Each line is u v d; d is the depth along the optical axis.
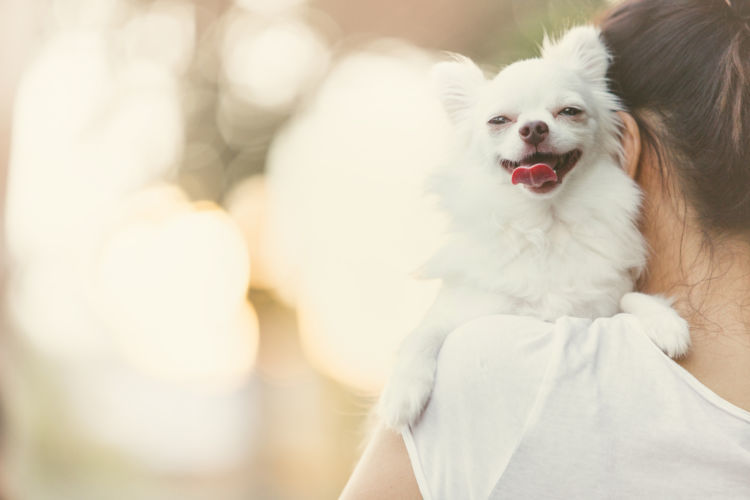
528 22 5.56
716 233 1.65
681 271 1.72
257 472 12.13
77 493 11.49
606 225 2.15
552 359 1.53
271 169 12.05
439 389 1.63
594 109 2.33
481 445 1.54
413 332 2.17
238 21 12.05
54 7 10.12
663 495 1.42
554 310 2.14
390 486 1.61
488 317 1.68
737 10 1.85
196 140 11.96
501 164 2.40
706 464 1.42
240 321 12.66
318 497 10.78
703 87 1.78
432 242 2.54
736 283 1.60
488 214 2.30
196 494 11.80
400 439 1.66
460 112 2.72
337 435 10.59
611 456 1.45
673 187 1.79
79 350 14.78
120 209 11.74
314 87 11.95
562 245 2.18
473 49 9.45
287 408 12.30
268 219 12.09
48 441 12.42
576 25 2.71
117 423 15.09
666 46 1.93
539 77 2.41
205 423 15.66
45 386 12.61
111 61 11.48
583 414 1.48
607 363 1.53
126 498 11.29
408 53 11.09
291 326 12.27
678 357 1.54
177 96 11.92
